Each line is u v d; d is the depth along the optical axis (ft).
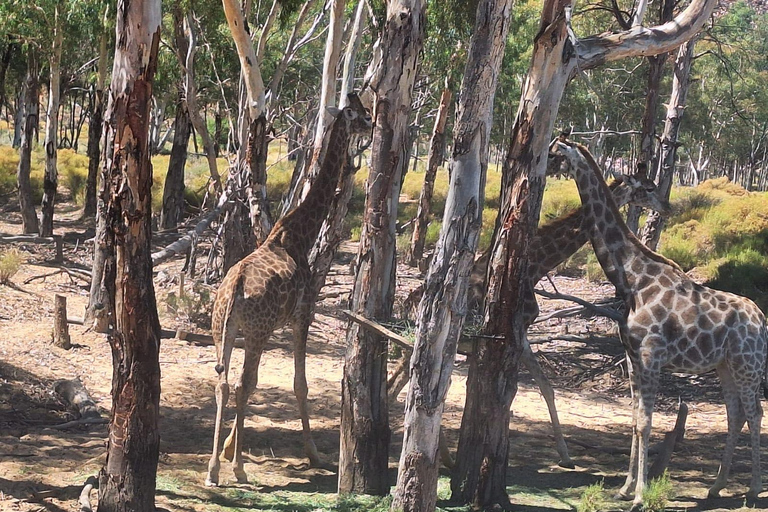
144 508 19.49
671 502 24.44
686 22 22.72
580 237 30.01
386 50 21.86
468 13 53.21
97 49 89.97
